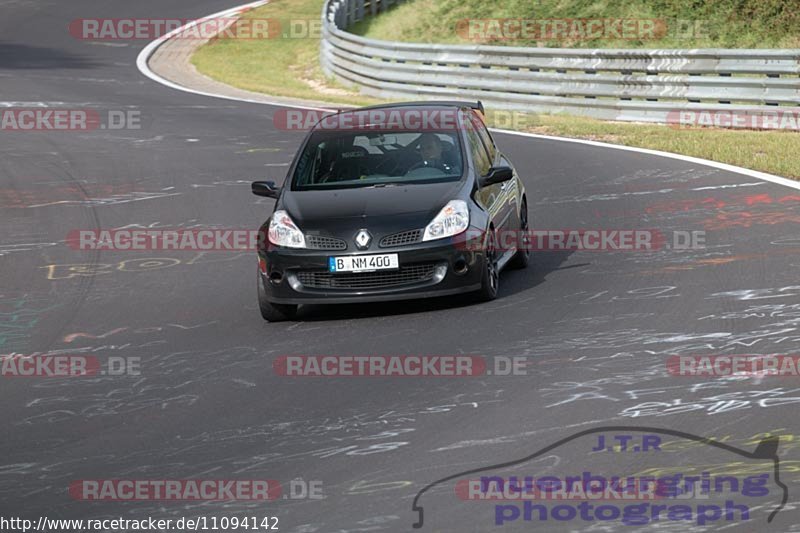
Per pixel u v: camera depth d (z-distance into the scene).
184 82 106.19
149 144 71.44
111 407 26.22
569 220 45.56
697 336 28.27
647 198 48.84
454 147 36.12
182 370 28.94
